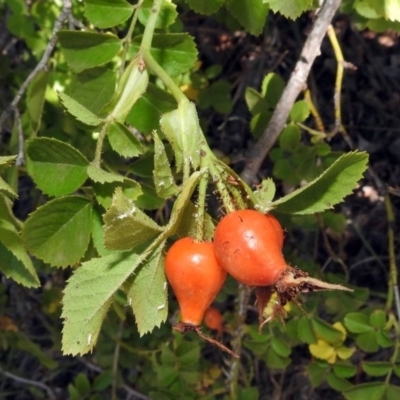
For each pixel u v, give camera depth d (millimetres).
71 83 208
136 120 200
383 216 378
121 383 349
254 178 252
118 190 144
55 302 351
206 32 362
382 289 379
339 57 273
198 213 155
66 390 432
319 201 157
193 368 292
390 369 264
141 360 359
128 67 186
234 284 297
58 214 171
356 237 380
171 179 157
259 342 287
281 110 243
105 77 208
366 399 263
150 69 186
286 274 147
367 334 265
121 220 143
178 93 171
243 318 292
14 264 182
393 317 265
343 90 382
